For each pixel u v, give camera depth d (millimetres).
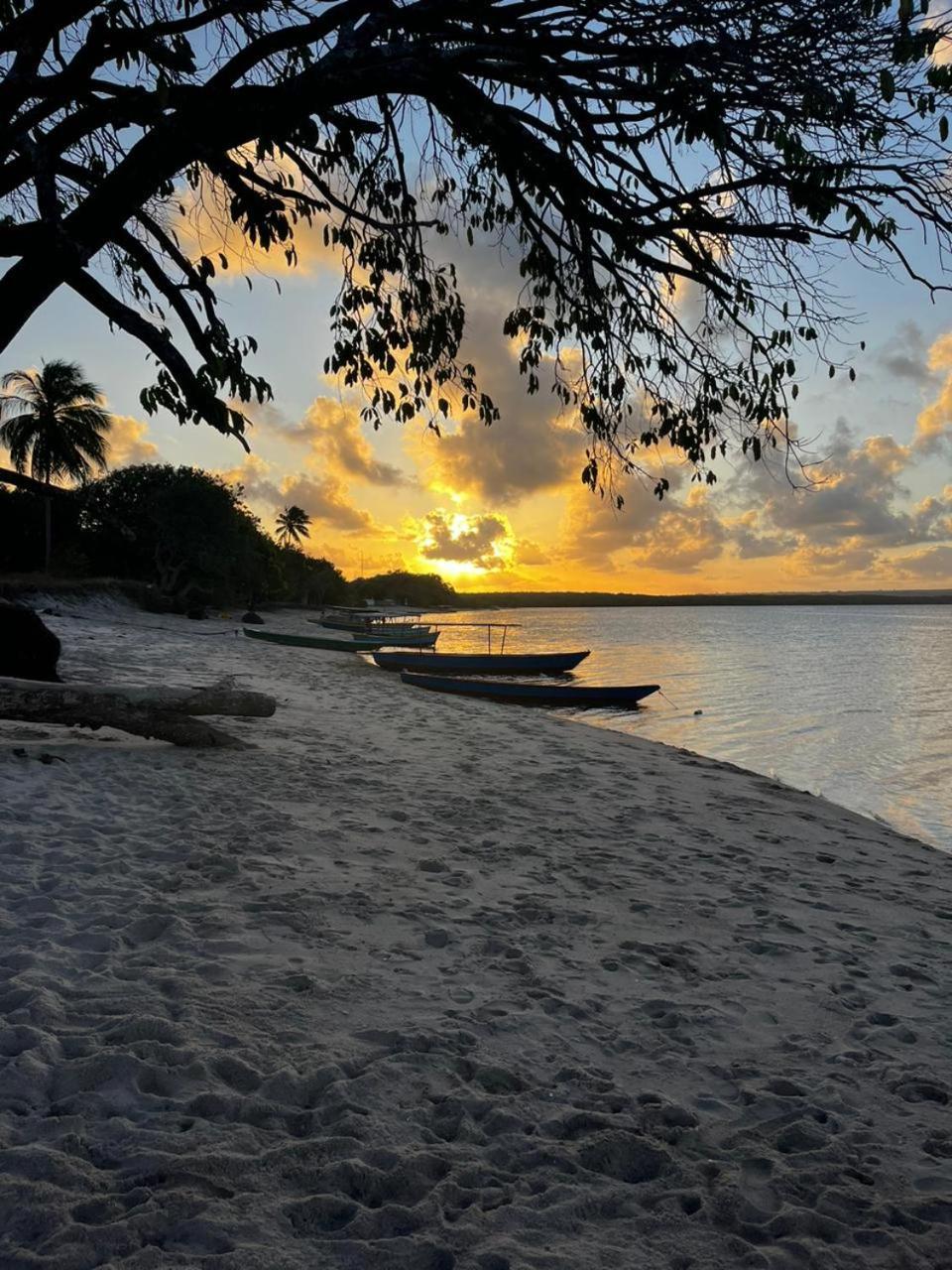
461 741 14289
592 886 6645
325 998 4164
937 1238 2617
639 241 4043
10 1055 3363
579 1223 2596
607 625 118438
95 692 10047
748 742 19766
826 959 5410
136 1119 2986
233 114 3439
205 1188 2605
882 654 51562
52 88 3236
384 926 5324
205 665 25172
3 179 3510
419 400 5320
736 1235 2582
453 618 158375
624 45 3367
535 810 9273
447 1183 2734
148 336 3498
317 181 4078
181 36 3986
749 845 8633
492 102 3803
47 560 46281
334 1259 2344
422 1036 3801
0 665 11273
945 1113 3480
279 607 106938
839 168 3340
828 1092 3607
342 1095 3225
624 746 15883
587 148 3930
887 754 18203
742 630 96750
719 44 3221
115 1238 2340
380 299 5137
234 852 6562
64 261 3371
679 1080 3674
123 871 5949
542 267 4797
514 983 4617
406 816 8383
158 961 4457
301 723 14383
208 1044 3557
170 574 63844
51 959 4344
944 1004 4773
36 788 8023
